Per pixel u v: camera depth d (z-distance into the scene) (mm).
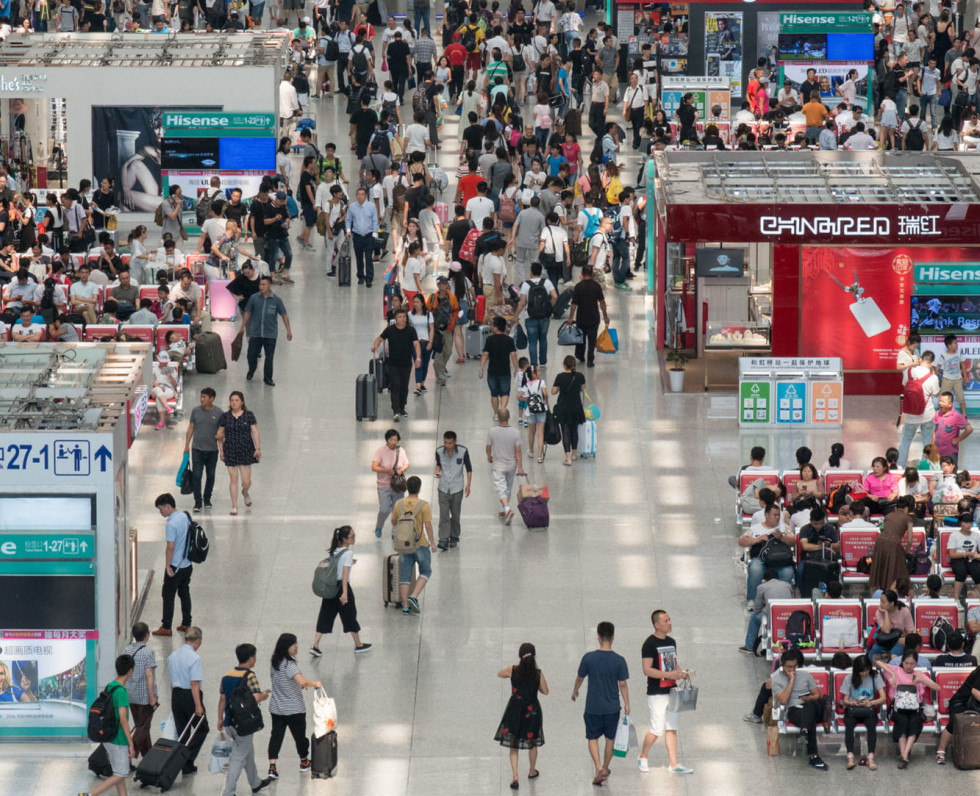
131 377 35375
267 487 43500
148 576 38438
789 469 44562
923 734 32875
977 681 31688
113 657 32219
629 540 40719
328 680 34531
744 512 40500
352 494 43156
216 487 43562
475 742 32375
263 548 40188
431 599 37875
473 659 35312
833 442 46469
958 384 46406
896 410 49219
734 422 48094
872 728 31500
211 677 34406
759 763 31750
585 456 45562
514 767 30766
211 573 38969
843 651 33781
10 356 36594
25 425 32219
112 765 30000
